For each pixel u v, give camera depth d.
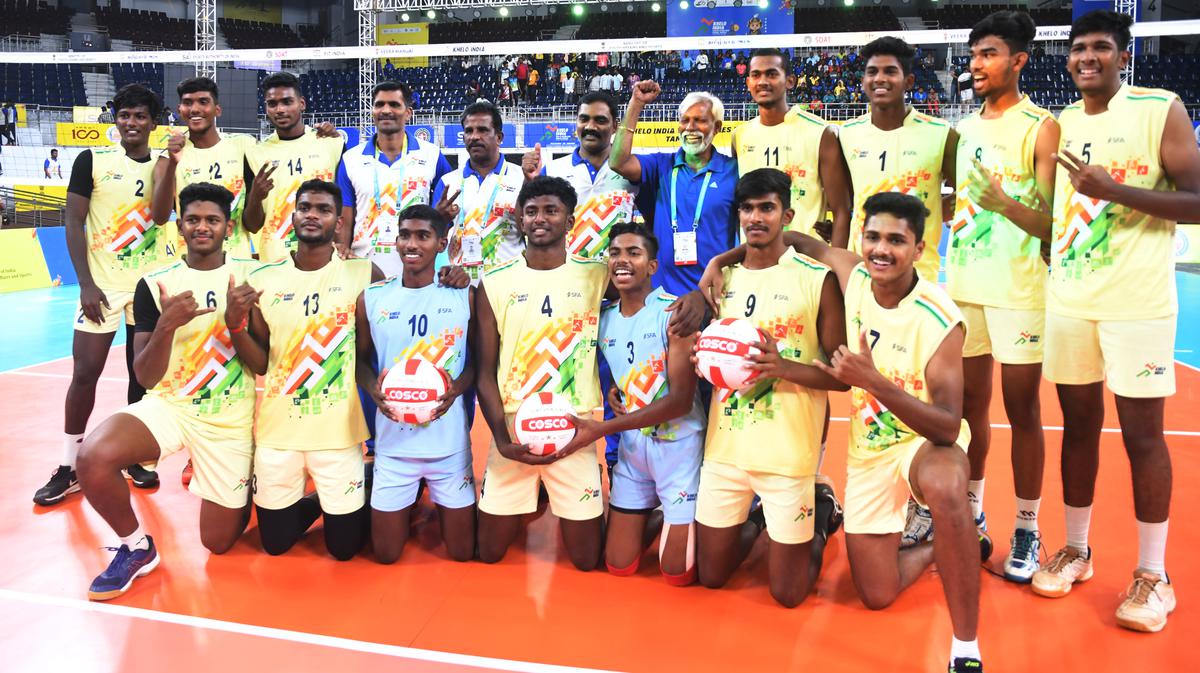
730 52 22.17
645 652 2.99
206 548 3.92
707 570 3.49
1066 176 3.40
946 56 24.16
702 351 3.24
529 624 3.20
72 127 18.95
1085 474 3.48
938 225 4.02
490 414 3.68
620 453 3.71
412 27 26.23
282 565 3.76
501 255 5.16
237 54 13.36
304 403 3.73
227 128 16.22
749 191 3.37
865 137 4.05
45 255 14.40
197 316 3.60
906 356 3.14
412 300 3.80
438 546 4.02
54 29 25.19
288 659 2.93
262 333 3.85
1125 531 4.09
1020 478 3.63
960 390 3.00
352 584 3.56
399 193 5.10
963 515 2.74
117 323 4.83
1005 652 2.99
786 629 3.18
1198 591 3.44
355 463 3.79
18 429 5.93
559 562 3.84
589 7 28.62
